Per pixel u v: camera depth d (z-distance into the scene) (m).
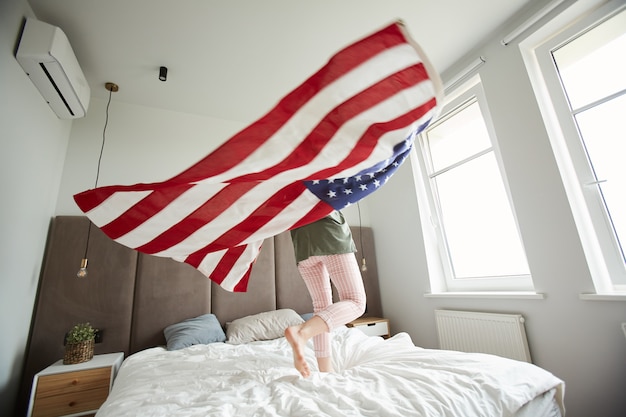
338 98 0.86
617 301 1.48
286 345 1.82
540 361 1.75
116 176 2.47
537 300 1.80
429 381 0.90
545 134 1.84
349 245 1.19
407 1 1.85
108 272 2.12
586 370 1.57
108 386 1.66
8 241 1.52
